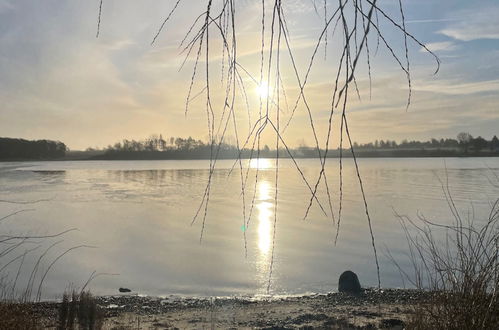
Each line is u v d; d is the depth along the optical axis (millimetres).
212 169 2035
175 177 138250
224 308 14695
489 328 4293
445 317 4582
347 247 31469
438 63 1773
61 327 6797
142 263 27141
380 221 44031
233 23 1896
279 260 27812
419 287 5324
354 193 74750
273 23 1825
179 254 30406
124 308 14633
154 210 56875
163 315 13477
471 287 4496
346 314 12375
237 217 50625
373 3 1542
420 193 74688
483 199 57062
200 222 46625
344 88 1583
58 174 151875
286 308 14328
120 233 39531
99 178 130375
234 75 1938
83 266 25672
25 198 65812
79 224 43875
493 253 4520
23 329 5812
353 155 1750
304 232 39906
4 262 23891
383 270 23031
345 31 1585
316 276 23062
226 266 26125
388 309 12688
